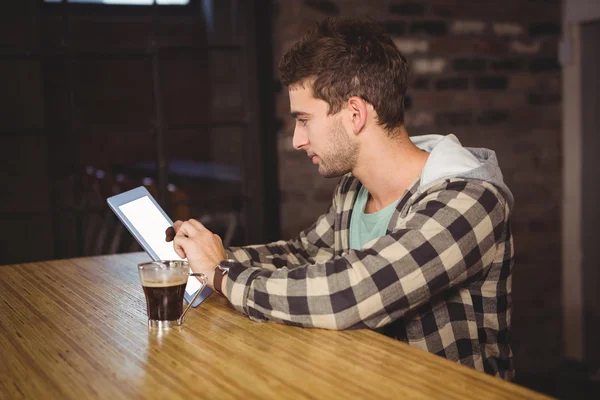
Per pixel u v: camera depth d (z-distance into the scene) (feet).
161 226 4.52
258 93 9.77
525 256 10.98
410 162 4.46
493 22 10.42
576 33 10.70
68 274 5.14
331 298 3.68
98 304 4.27
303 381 2.96
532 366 11.18
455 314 4.15
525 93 10.68
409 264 3.71
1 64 9.70
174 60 16.44
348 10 9.80
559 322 11.23
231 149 14.25
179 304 3.79
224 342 3.50
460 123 10.39
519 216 10.88
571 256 11.09
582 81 10.81
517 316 11.05
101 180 11.00
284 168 9.89
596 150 10.86
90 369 3.16
